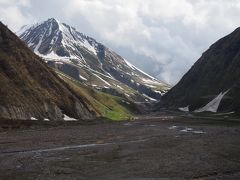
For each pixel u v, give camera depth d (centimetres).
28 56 14675
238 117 18162
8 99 11525
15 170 4616
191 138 7681
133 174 4359
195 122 14025
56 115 13050
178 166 4741
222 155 5519
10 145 6912
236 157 5366
